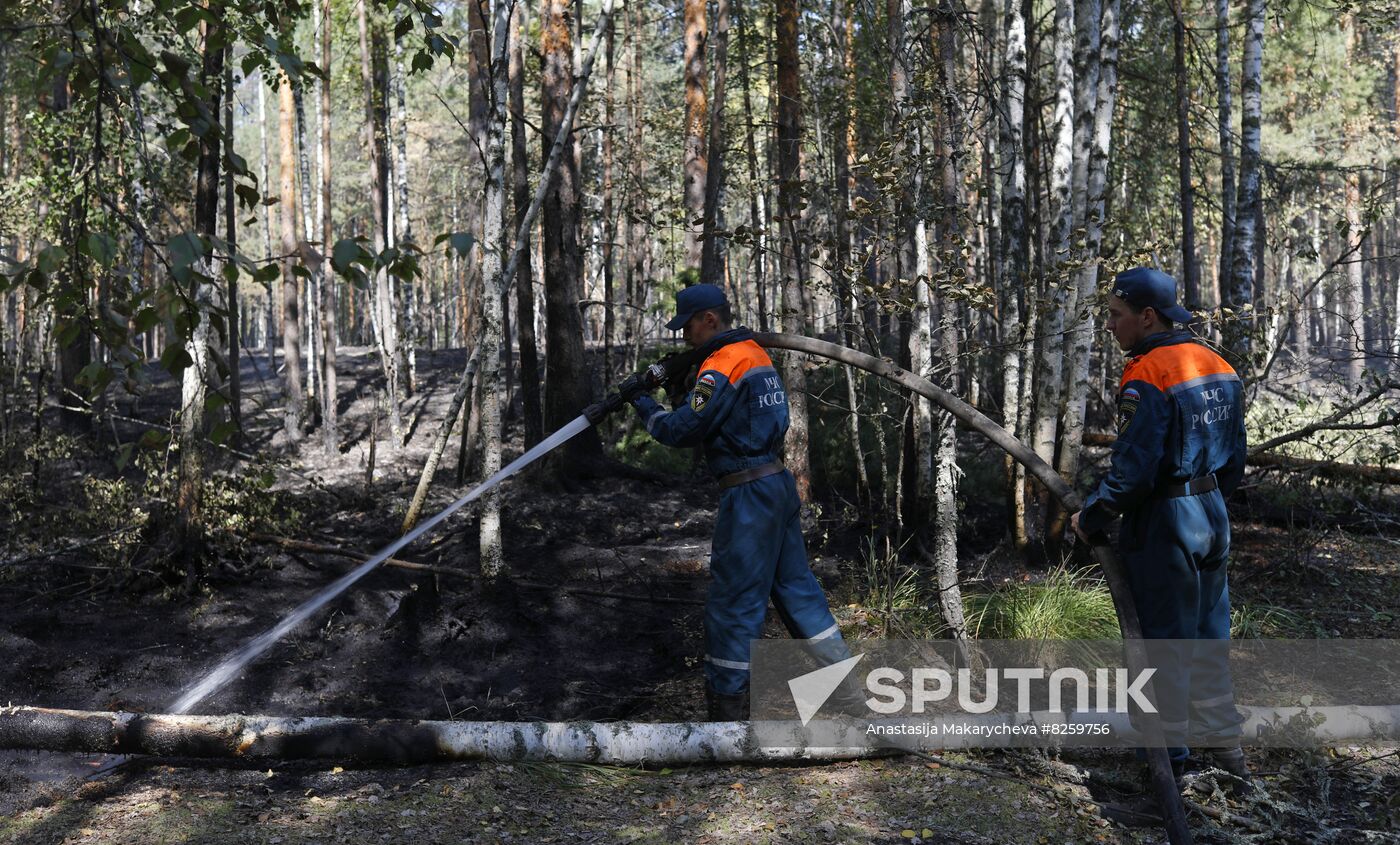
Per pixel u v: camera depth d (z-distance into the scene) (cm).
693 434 390
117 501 740
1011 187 712
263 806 344
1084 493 689
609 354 1381
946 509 473
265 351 2534
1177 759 344
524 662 591
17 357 1023
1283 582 636
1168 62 1198
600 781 370
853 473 1024
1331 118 1784
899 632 509
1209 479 343
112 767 391
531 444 1095
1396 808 337
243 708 529
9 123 1308
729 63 1415
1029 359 725
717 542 403
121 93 262
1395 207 1109
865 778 368
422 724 391
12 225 980
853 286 520
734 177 1479
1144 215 1232
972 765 374
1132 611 343
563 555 798
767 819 335
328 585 718
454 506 462
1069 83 666
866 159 534
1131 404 338
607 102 1441
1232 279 984
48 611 648
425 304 3203
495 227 651
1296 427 871
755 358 400
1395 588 620
